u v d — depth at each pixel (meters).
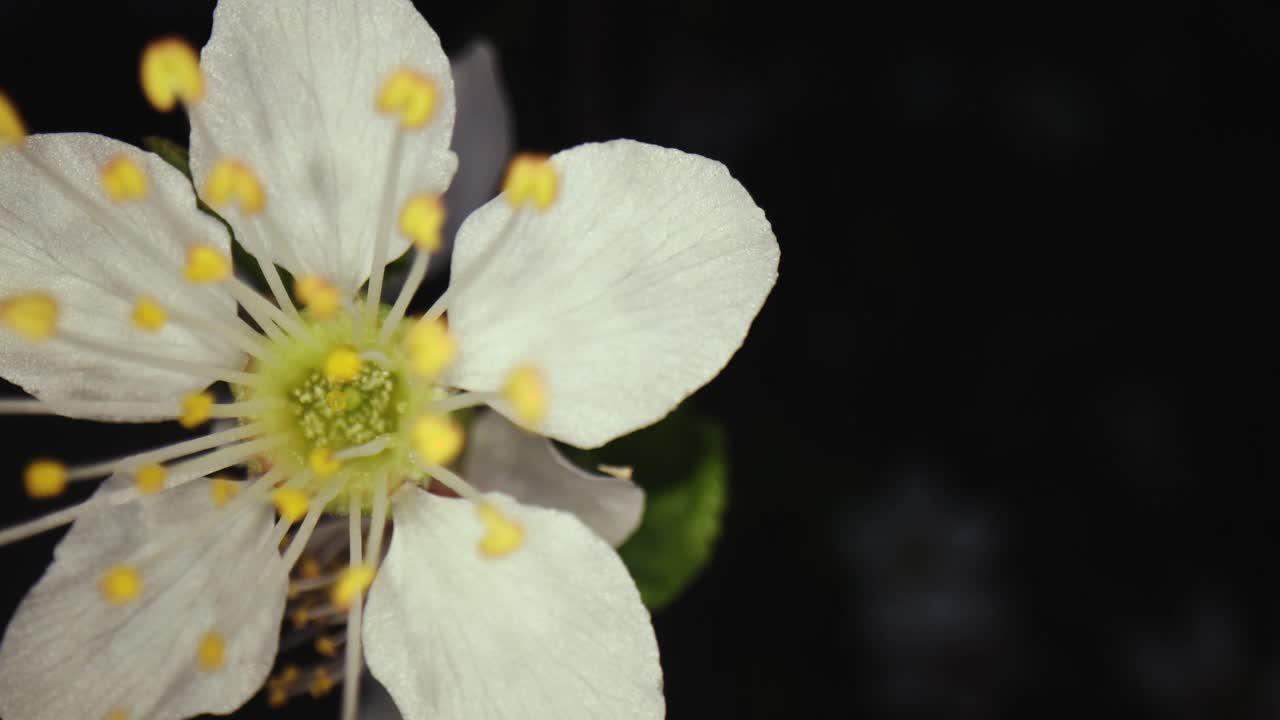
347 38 0.08
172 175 0.09
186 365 0.09
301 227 0.09
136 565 0.08
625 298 0.08
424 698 0.08
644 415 0.08
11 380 0.08
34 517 0.10
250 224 0.09
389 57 0.08
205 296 0.09
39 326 0.08
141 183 0.08
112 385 0.09
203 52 0.08
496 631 0.08
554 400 0.08
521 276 0.08
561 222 0.08
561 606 0.08
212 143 0.08
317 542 0.09
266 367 0.09
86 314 0.09
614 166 0.08
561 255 0.08
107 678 0.08
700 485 0.09
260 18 0.08
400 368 0.09
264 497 0.09
